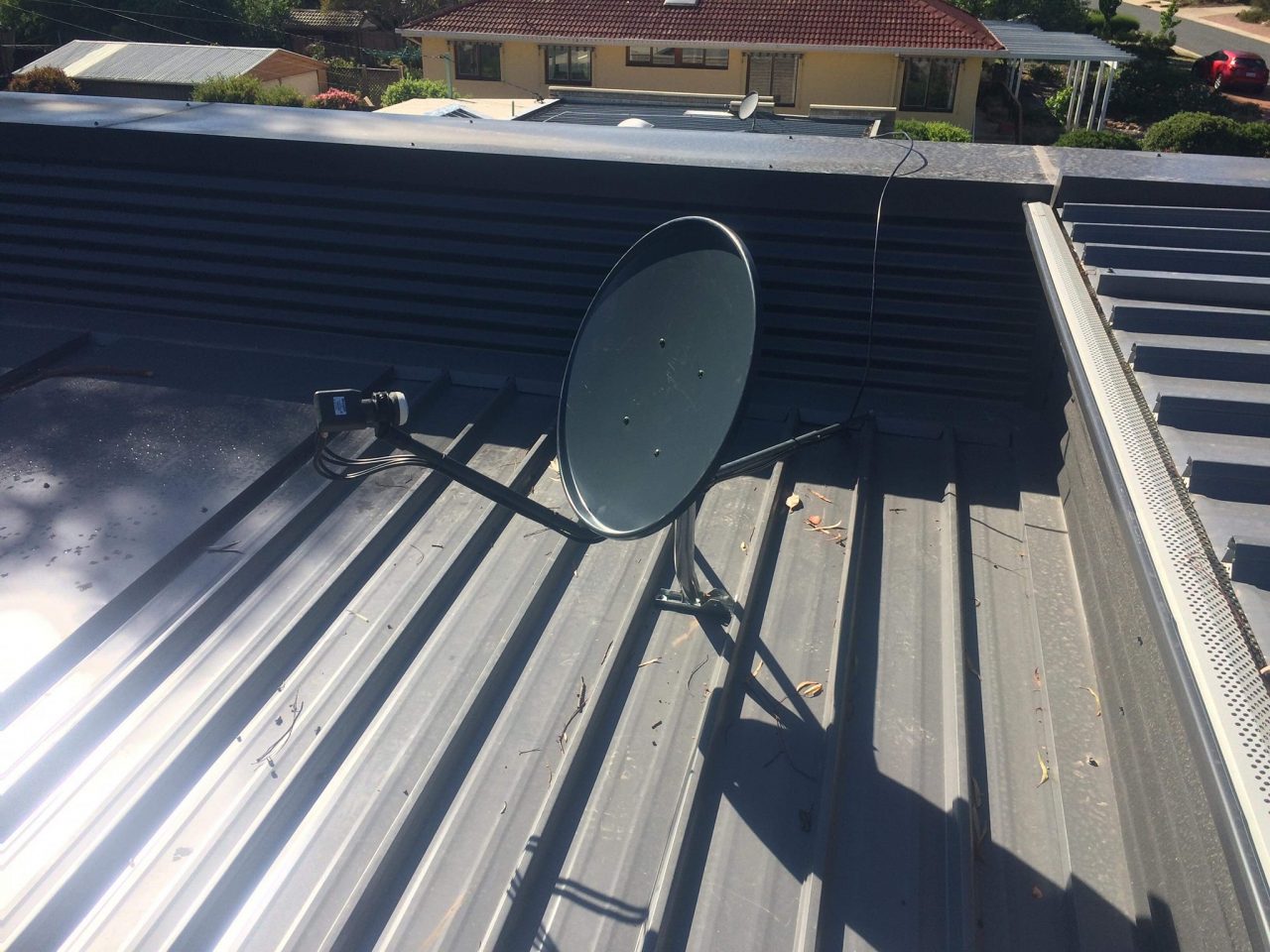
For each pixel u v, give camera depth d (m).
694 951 2.06
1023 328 3.78
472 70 26.14
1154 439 2.36
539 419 3.97
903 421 3.85
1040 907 2.15
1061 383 3.58
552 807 2.32
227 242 4.40
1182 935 1.84
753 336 2.22
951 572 3.08
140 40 39.28
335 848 2.25
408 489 3.47
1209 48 38.28
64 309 4.71
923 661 2.80
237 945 2.04
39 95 5.19
